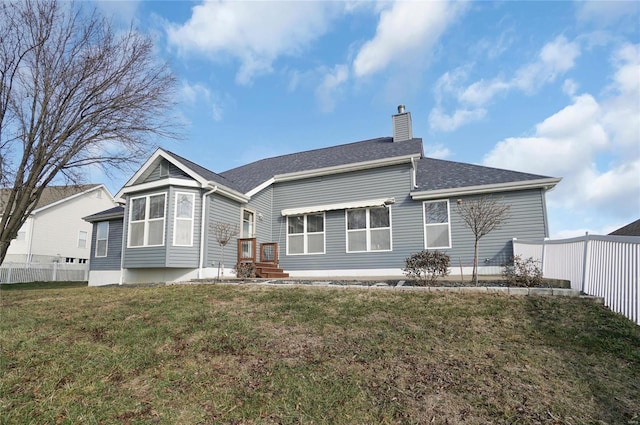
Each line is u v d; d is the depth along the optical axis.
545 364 4.33
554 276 8.84
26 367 4.61
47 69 10.72
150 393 3.96
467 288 7.78
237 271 12.89
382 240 13.65
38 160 10.85
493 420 3.32
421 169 15.22
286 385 4.02
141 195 12.97
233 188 13.86
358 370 4.30
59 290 11.73
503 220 11.38
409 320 6.01
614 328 5.32
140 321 6.38
